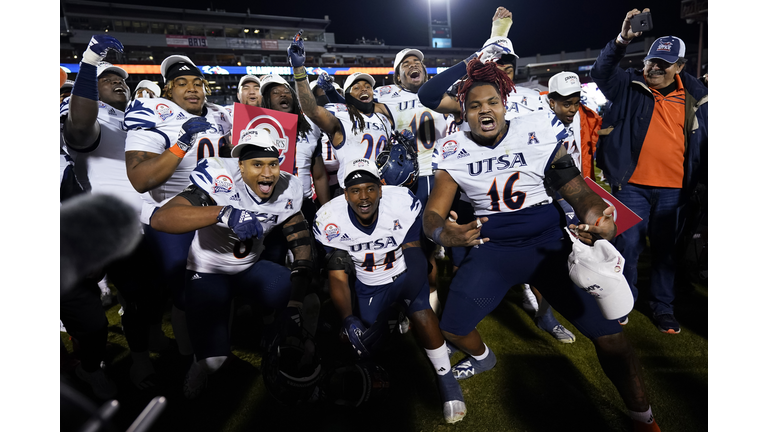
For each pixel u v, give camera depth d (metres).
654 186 2.78
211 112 2.65
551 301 1.96
